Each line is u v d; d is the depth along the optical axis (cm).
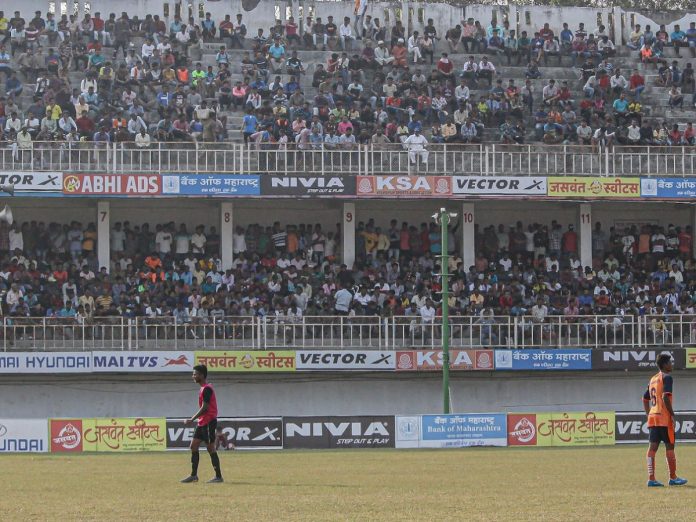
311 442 6325
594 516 3203
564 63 9488
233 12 9425
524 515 3241
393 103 8575
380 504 3494
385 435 6378
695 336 7638
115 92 8456
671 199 8012
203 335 7350
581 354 7512
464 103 8688
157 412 7350
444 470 4703
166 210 8406
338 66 8850
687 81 9356
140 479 4334
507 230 8444
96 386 7319
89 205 8250
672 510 3291
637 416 6606
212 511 3334
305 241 8294
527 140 8700
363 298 7744
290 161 7956
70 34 8912
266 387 7444
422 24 9662
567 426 6500
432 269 8144
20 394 7269
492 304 7794
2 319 7212
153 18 9138
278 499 3612
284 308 7656
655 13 9919
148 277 7744
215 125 8131
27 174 7494
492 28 9519
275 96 8481
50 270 7781
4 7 9156
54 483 4203
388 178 7825
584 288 8038
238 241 8181
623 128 8581
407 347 7431
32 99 8475
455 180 7862
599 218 8788
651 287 8156
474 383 7606
